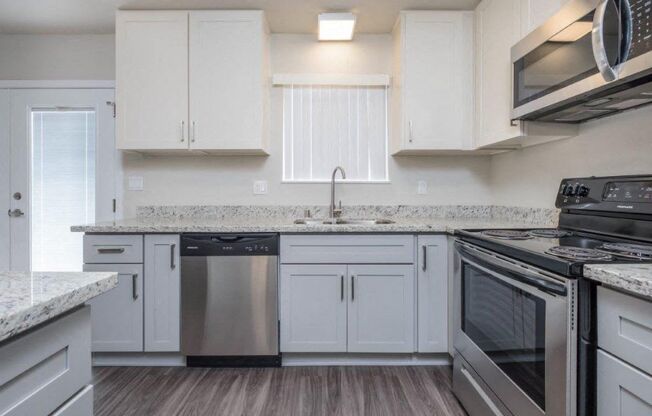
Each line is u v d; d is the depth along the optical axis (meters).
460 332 1.85
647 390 0.82
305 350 2.20
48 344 0.67
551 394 1.09
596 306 0.98
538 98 1.61
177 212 2.82
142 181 2.83
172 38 2.46
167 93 2.46
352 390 1.97
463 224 2.26
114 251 2.17
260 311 2.18
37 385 0.65
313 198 2.84
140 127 2.46
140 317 2.19
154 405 1.83
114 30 2.78
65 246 2.85
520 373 1.28
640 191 1.37
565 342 1.02
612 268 0.94
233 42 2.46
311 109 2.83
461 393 1.81
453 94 2.49
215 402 1.86
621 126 1.63
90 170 2.84
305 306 2.19
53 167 2.84
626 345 0.88
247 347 2.19
